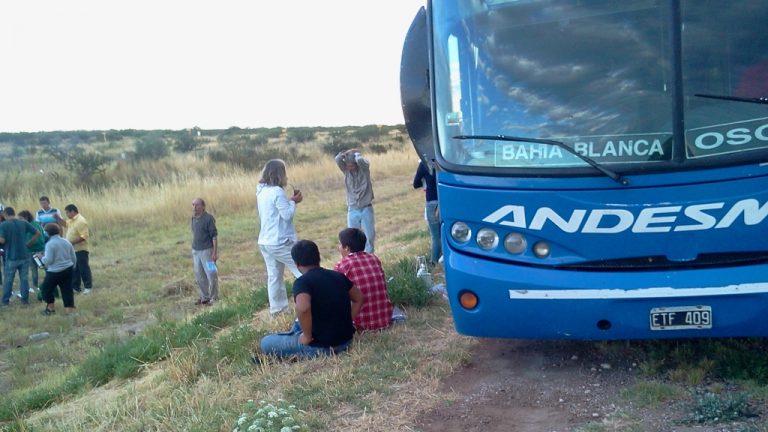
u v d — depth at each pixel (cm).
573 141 504
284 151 3850
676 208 482
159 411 579
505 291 515
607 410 498
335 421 516
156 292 1417
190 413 560
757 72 479
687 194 480
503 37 532
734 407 468
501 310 521
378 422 507
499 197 515
